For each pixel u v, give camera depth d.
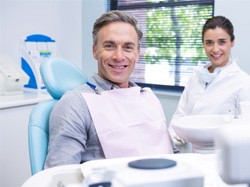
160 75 2.76
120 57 1.12
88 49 3.04
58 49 2.91
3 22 2.49
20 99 2.08
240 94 1.66
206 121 1.06
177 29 2.62
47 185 0.62
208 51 1.74
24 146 2.09
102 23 1.14
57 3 2.88
